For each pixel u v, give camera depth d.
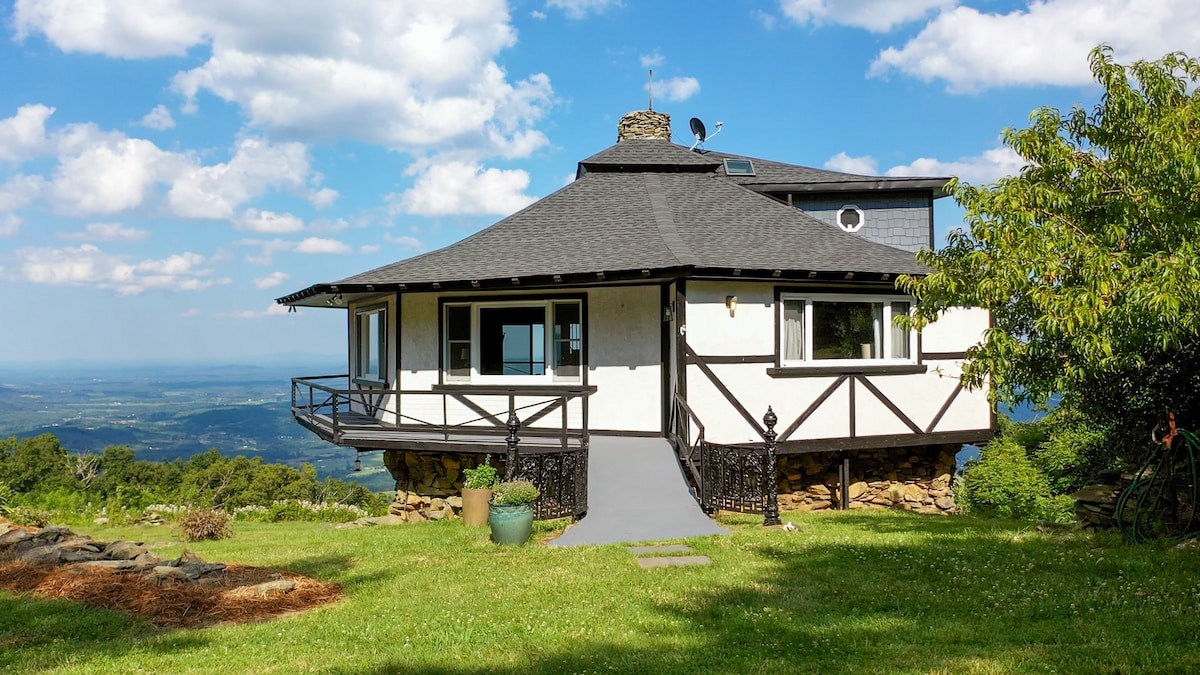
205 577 7.34
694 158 16.03
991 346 7.97
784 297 12.11
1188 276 6.42
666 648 5.32
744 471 10.34
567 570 7.62
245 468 33.94
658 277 11.38
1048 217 7.81
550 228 14.05
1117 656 4.75
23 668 5.12
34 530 8.95
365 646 5.54
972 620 5.68
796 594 6.53
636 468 11.08
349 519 17.62
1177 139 7.17
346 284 12.67
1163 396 8.10
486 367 13.39
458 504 12.33
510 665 5.08
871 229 15.69
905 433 12.77
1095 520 8.73
